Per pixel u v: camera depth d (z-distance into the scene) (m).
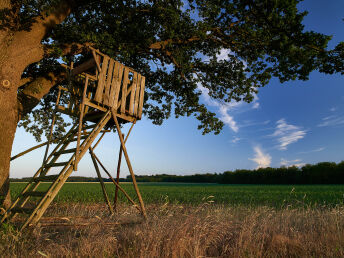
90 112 7.77
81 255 3.57
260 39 10.84
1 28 7.48
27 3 8.12
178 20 9.84
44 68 10.18
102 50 8.63
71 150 6.20
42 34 8.34
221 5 10.41
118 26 8.98
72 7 9.16
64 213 7.82
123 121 8.16
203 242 4.24
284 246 4.25
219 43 11.83
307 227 5.51
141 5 10.04
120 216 6.62
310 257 3.93
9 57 7.67
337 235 4.72
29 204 10.34
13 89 7.82
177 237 3.96
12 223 5.52
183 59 10.99
